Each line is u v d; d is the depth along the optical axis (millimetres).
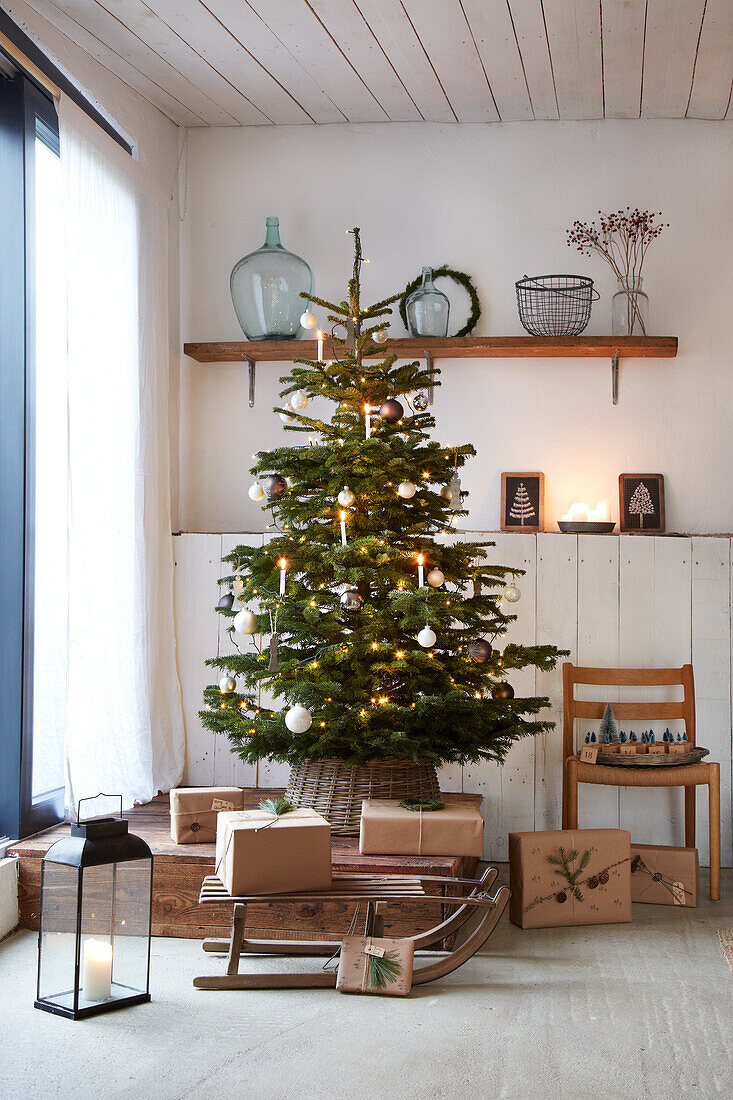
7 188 3102
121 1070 2070
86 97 3666
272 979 2549
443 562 3281
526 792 3895
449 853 2852
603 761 3449
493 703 3176
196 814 3035
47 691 3402
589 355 4145
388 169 4363
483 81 3932
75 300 3240
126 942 2430
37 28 3277
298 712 2670
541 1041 2248
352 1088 2012
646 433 4176
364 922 2812
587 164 4246
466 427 4262
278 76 3920
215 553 4094
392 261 4340
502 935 3008
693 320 4168
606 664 3895
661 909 3273
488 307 4281
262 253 4164
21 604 3082
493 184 4297
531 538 3930
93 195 3389
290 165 4418
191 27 3514
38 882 2955
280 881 2512
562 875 3098
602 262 4227
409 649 3121
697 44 3588
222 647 4070
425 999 2490
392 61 3783
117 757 3490
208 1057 2139
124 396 3621
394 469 3068
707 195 4180
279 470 3252
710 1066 2131
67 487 3180
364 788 3111
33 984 2541
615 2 3334
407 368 3238
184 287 4473
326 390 3168
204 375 4441
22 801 3076
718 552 3865
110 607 3467
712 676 3854
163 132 4305
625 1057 2170
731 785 3828
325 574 3160
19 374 3092
